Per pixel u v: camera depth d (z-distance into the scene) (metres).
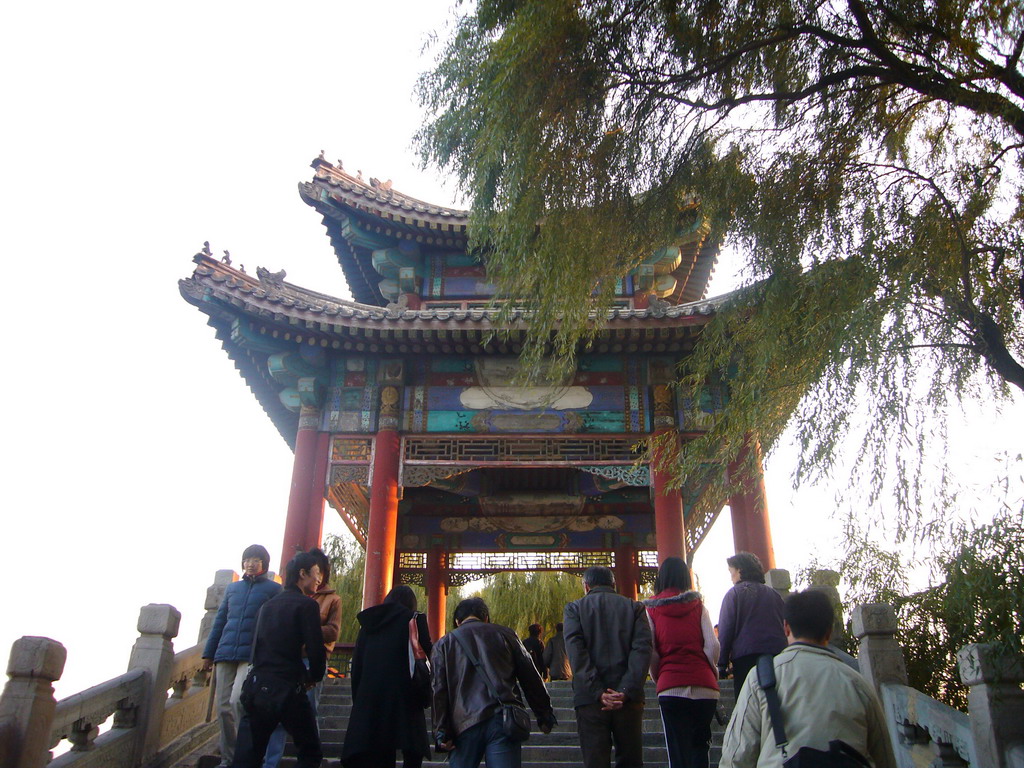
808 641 5.01
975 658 7.11
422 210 22.12
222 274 18.62
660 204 10.95
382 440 19.09
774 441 10.02
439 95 11.05
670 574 8.50
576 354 19.86
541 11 9.63
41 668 8.14
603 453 19.19
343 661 16.03
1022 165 9.72
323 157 22.39
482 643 7.47
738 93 10.91
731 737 4.87
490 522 24.91
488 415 19.44
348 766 7.56
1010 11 8.81
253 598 9.70
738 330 10.88
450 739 7.31
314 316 18.50
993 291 9.41
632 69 10.50
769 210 10.33
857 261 9.23
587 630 7.66
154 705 10.59
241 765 7.77
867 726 4.69
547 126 10.24
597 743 7.21
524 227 10.16
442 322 18.50
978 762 7.04
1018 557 7.41
